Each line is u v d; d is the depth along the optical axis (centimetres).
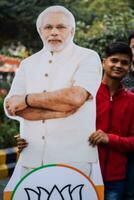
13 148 768
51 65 287
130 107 307
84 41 827
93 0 1914
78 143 285
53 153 286
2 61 1547
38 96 287
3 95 993
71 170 282
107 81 309
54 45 286
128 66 307
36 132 288
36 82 288
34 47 1485
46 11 287
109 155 304
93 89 283
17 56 1585
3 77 1622
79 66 284
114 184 307
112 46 306
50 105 285
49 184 283
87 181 282
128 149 302
